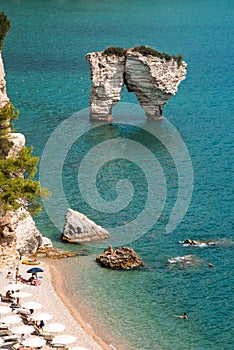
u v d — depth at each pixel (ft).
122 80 600.39
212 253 348.79
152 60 593.83
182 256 344.90
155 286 315.37
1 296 285.84
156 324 286.05
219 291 312.29
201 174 475.72
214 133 579.48
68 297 303.68
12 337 251.39
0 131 312.29
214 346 271.69
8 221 312.29
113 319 288.92
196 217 397.80
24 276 313.73
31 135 553.23
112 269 328.29
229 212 406.41
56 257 337.31
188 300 304.71
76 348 248.73
